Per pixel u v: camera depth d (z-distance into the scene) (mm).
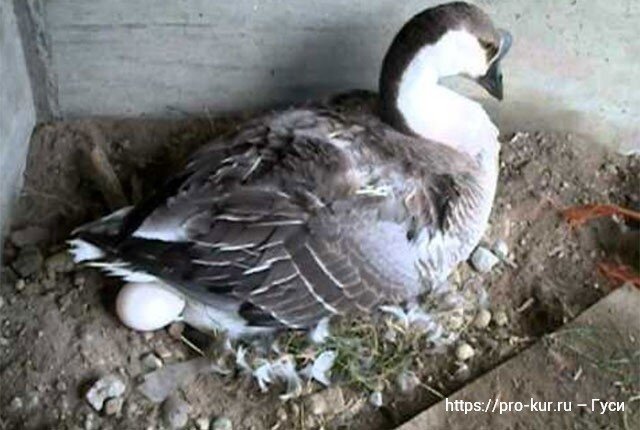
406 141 1535
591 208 1709
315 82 1756
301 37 1704
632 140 1799
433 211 1504
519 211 1709
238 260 1465
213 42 1707
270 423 1512
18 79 1688
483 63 1552
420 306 1590
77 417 1498
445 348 1577
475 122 1565
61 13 1672
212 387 1534
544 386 1535
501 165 1754
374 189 1480
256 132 1523
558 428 1501
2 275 1622
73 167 1743
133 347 1554
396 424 1517
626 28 1675
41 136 1767
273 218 1466
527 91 1757
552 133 1795
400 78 1521
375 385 1533
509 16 1678
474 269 1656
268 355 1537
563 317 1613
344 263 1481
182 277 1472
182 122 1790
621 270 1654
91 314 1573
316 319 1519
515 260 1670
